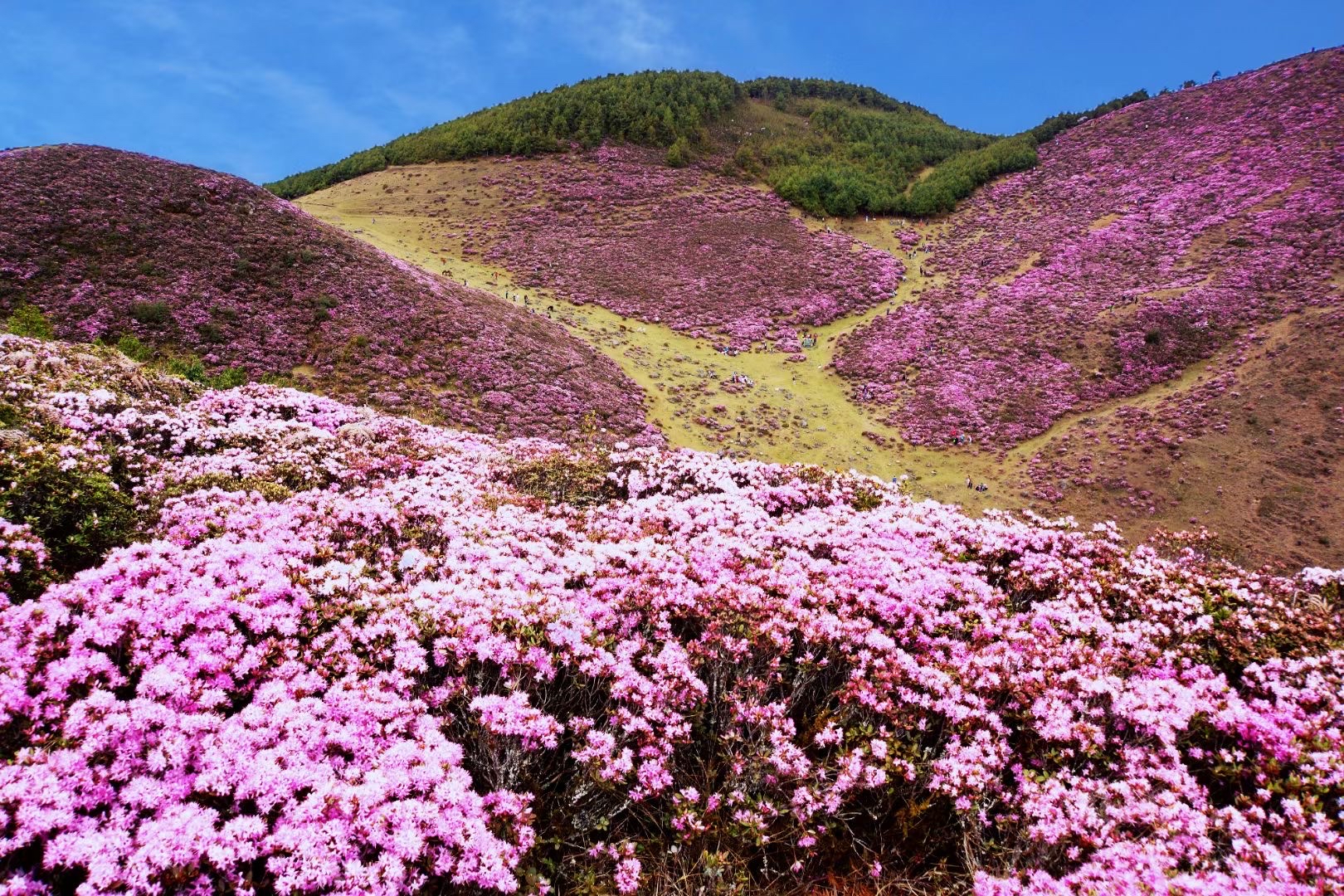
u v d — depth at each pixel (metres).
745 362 60.91
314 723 5.55
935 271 78.81
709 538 10.59
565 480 14.70
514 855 4.94
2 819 4.04
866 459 44.50
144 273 39.81
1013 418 47.31
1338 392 39.69
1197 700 6.90
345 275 48.12
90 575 6.94
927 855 5.88
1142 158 87.44
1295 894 4.48
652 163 107.81
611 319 67.12
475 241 82.81
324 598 7.63
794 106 154.00
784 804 5.93
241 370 34.91
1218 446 38.81
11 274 35.72
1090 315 57.22
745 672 7.28
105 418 13.03
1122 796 5.78
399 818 4.79
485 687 6.76
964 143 136.62
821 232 91.50
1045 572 10.28
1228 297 53.44
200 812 4.60
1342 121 71.50
